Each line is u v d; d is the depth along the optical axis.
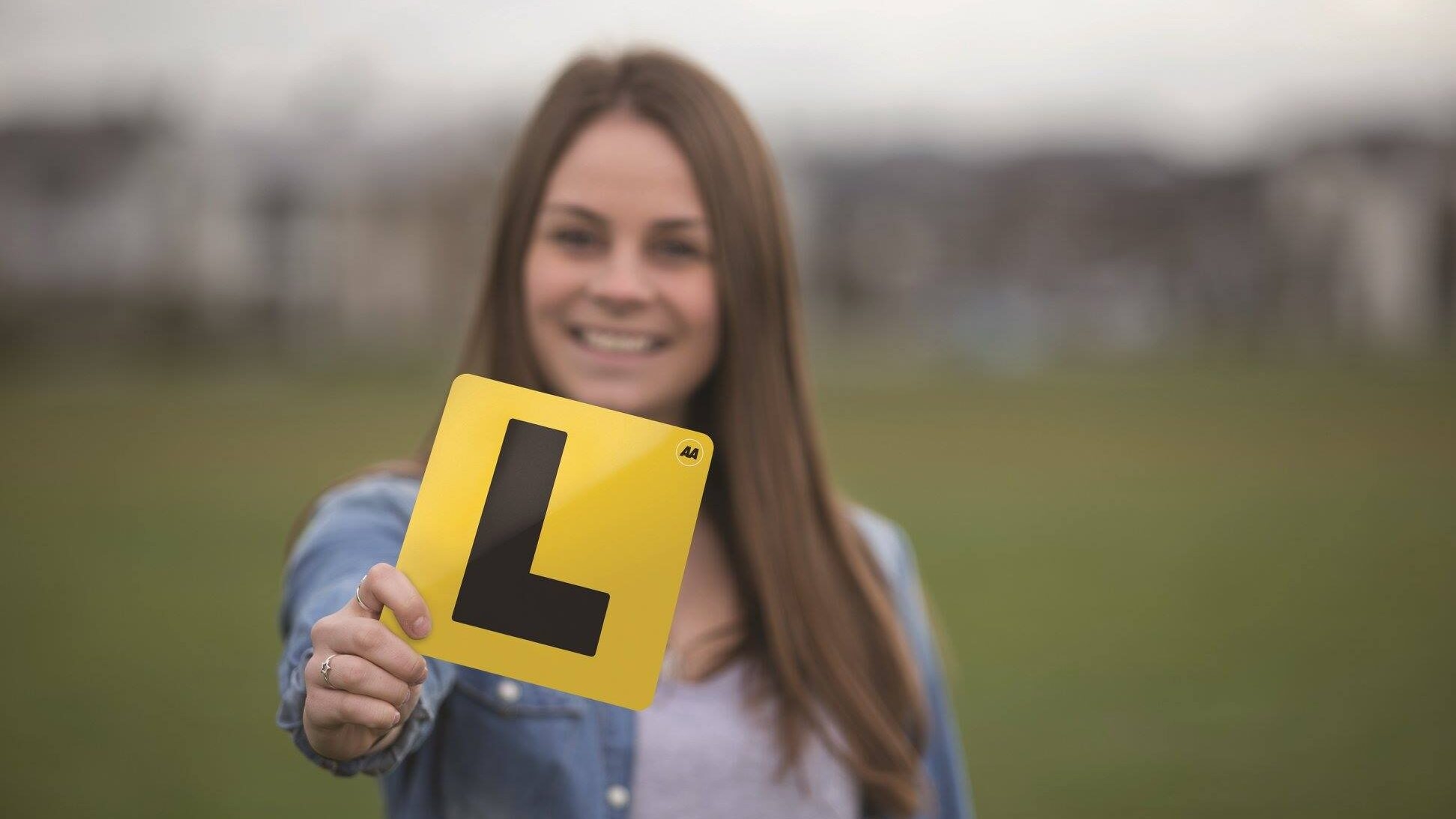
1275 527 11.54
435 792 1.65
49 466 15.48
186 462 15.79
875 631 1.92
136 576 9.13
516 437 1.40
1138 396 28.94
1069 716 6.04
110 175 53.41
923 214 72.31
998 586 9.09
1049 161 74.19
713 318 1.83
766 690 1.78
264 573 9.23
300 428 20.08
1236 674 6.76
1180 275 68.25
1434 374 34.59
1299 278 65.19
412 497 1.70
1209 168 71.75
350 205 53.91
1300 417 22.50
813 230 71.81
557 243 1.80
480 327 1.90
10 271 49.25
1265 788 5.07
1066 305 68.88
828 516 1.94
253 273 52.88
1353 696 6.35
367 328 53.00
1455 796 4.99
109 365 38.44
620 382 1.80
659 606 1.38
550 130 1.82
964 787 2.07
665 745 1.70
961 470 15.71
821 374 39.00
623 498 1.40
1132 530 11.47
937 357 48.72
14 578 9.11
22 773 5.18
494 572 1.36
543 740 1.64
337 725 1.22
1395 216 63.94
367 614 1.29
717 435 1.91
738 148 1.82
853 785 1.82
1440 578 9.13
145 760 5.36
